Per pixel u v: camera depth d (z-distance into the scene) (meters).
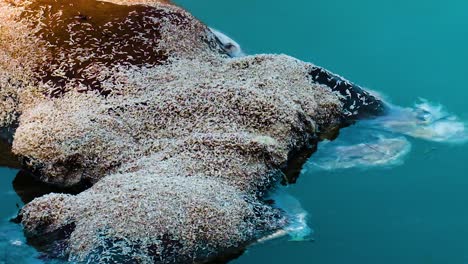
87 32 11.04
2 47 10.88
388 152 9.64
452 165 9.36
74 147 9.12
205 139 9.12
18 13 11.31
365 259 7.86
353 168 9.36
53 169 9.11
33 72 10.45
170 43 11.12
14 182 9.23
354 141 9.89
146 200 7.87
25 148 9.25
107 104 9.84
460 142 9.79
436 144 9.77
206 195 8.07
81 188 9.09
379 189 8.98
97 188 8.35
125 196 7.96
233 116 9.61
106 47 10.84
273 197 8.79
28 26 11.10
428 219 8.48
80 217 7.90
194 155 8.90
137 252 7.39
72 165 9.09
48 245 7.78
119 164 9.02
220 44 12.02
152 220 7.65
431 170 9.29
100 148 9.14
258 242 7.95
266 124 9.52
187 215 7.76
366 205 8.69
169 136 9.40
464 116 10.35
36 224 8.03
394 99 10.83
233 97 9.80
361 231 8.27
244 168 8.82
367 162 9.47
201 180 8.42
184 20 11.62
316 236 8.15
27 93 10.20
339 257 7.88
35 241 7.92
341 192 8.93
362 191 8.94
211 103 9.75
